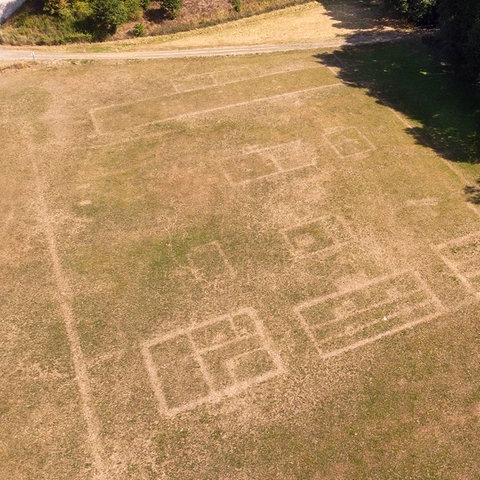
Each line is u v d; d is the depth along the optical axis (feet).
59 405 74.64
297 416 73.61
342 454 69.56
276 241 98.48
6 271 92.73
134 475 67.56
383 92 141.08
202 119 130.41
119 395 75.92
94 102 137.08
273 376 78.38
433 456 69.36
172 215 103.76
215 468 68.23
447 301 88.84
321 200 107.04
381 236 99.60
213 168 114.93
